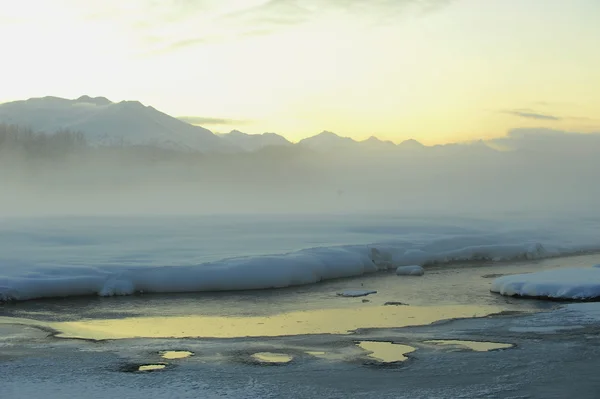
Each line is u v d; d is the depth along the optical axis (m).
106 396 12.31
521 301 24.30
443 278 31.03
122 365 14.75
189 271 27.30
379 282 29.58
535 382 13.43
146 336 18.39
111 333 18.77
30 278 25.17
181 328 19.62
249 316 21.62
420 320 20.66
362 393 12.70
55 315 21.52
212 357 15.62
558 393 12.69
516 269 34.75
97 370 14.27
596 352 15.93
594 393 12.70
